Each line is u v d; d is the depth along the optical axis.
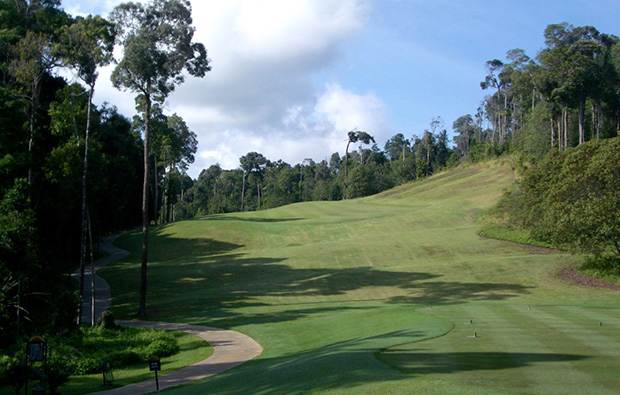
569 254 40.94
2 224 22.67
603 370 10.45
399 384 9.47
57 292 26.42
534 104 110.81
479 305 25.22
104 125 60.16
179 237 60.66
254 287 37.81
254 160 165.62
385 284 36.72
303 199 162.00
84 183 30.39
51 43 31.03
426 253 45.25
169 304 33.97
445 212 63.38
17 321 22.69
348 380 10.25
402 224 60.12
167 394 13.18
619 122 82.06
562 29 83.25
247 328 25.34
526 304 26.67
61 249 47.78
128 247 59.59
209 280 40.81
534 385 9.23
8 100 29.06
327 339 19.56
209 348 20.98
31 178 34.41
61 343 19.75
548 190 38.16
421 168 129.88
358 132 143.25
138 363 19.42
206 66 33.75
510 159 89.31
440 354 12.69
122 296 36.78
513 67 104.38
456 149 178.25
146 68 31.25
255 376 12.91
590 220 31.94
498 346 13.62
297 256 47.19
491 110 147.50
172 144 79.62
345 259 45.06
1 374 15.66
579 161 35.72
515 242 46.72
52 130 32.19
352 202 93.25
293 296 34.81
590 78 67.62
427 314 21.47
